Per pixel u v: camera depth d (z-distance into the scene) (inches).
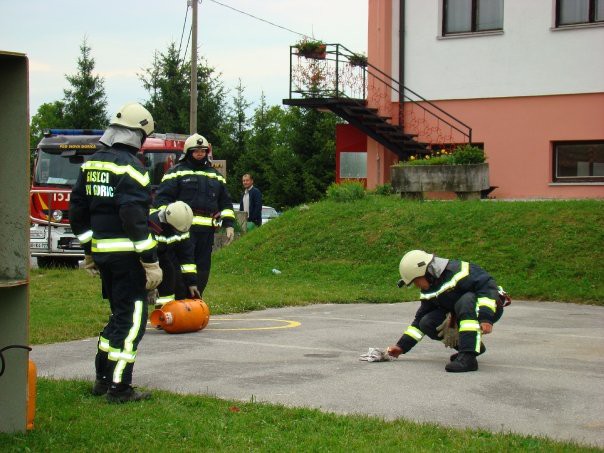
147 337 397.1
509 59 922.7
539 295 571.8
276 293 569.0
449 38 951.0
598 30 881.5
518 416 250.7
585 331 427.2
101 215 268.7
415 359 342.3
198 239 441.4
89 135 833.5
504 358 344.8
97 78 2192.4
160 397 269.3
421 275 316.5
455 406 262.2
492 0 933.8
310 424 236.8
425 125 965.8
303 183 1800.0
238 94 2060.8
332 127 1784.0
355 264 675.4
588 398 272.5
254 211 853.8
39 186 813.9
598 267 597.3
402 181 792.3
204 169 446.3
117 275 267.9
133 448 215.2
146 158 851.4
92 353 354.9
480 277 315.9
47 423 236.8
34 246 805.9
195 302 413.1
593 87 885.8
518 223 673.6
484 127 938.1
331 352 358.6
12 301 225.1
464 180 770.8
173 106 2050.9
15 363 226.1
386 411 256.2
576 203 697.0
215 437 223.9
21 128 222.1
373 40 984.3
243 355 350.0
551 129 906.7
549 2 900.6
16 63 221.0
